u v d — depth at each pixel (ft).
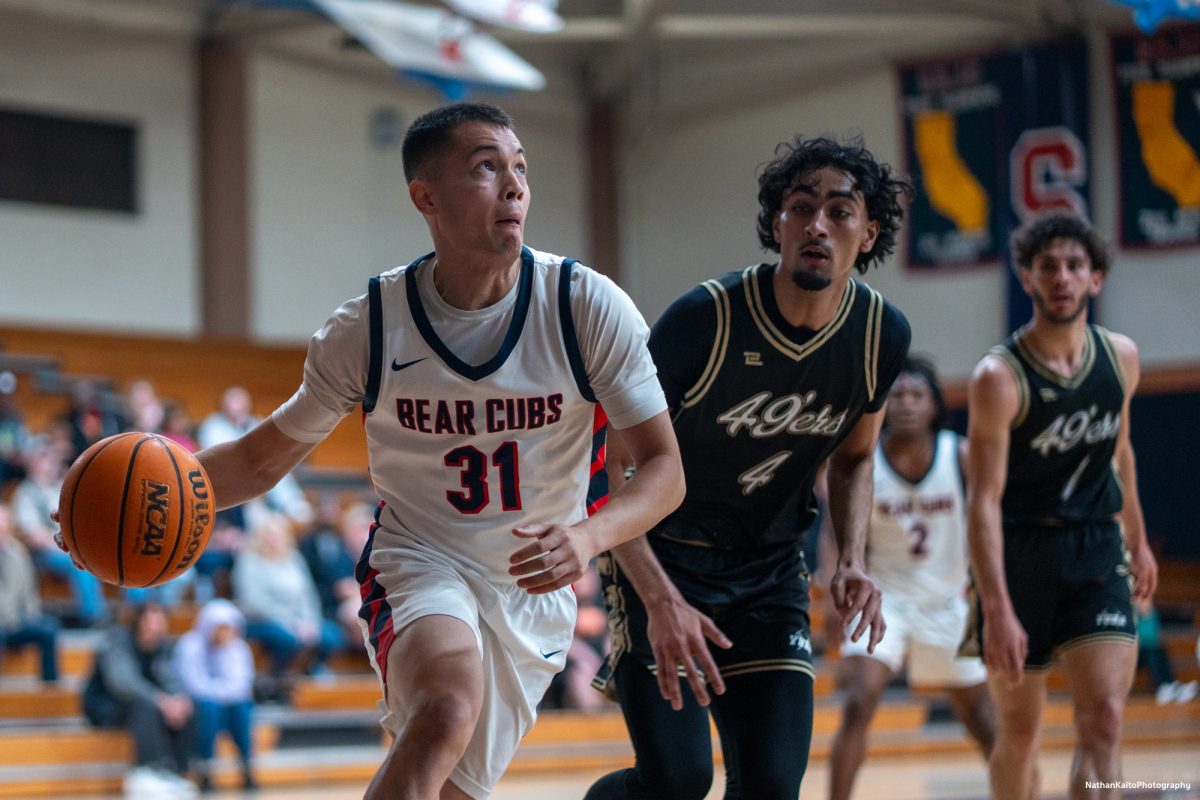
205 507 11.80
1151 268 60.18
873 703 23.17
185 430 46.26
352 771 38.34
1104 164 61.21
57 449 44.50
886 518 24.76
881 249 14.40
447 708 10.50
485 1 41.50
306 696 40.78
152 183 59.72
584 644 42.47
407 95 66.49
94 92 58.54
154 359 58.08
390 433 11.88
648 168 70.95
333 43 63.82
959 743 45.16
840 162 13.39
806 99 67.56
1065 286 17.37
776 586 14.43
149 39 60.08
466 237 11.19
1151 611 51.47
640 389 11.47
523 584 10.23
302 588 41.57
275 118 62.64
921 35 64.75
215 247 60.64
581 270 11.66
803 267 13.23
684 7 69.21
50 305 57.00
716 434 13.97
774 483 14.37
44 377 53.01
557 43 70.44
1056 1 60.70
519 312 11.50
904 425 24.56
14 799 34.19
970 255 63.31
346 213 64.23
